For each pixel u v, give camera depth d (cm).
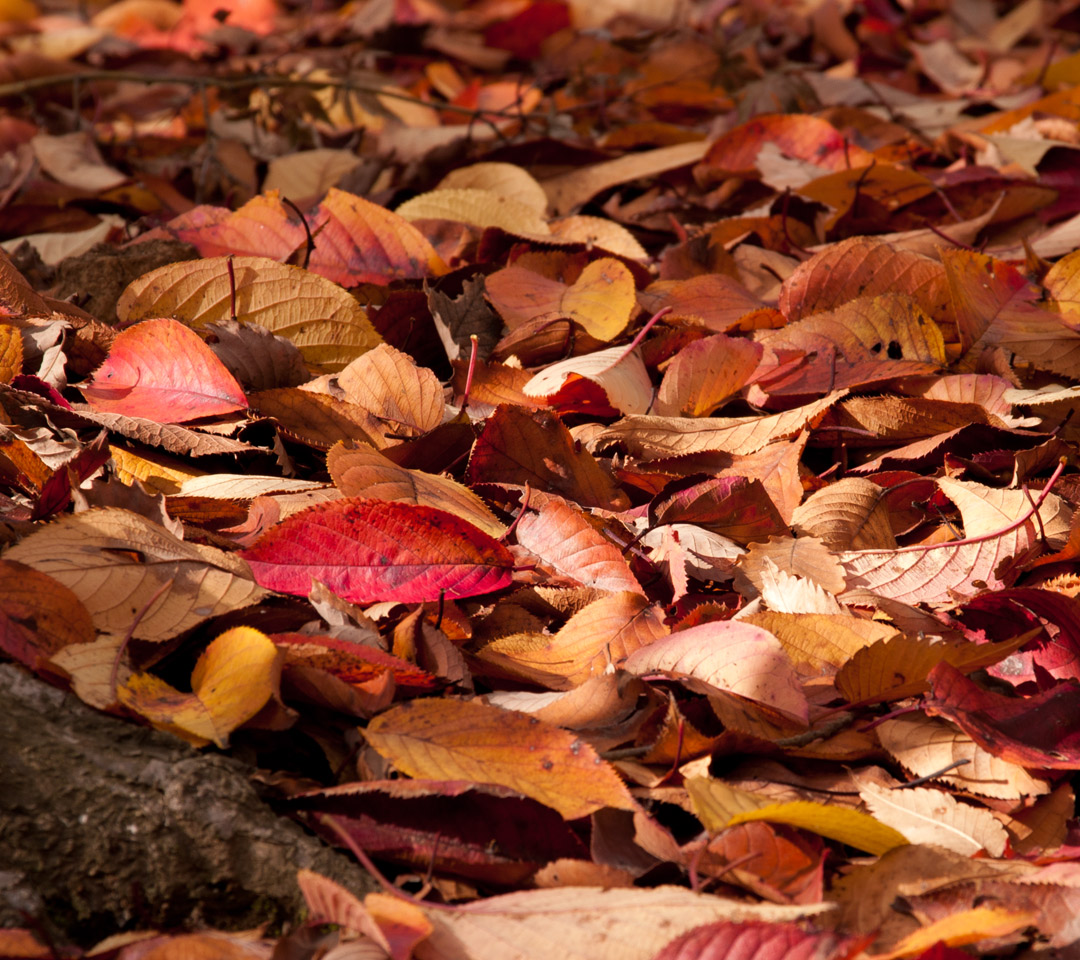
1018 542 180
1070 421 189
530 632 176
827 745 171
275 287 194
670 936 161
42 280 202
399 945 160
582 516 178
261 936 163
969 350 195
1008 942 163
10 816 163
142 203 252
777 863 165
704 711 172
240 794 165
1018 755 168
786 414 186
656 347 194
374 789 166
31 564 169
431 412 187
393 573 175
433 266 203
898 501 185
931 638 172
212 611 170
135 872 163
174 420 185
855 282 199
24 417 183
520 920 162
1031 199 223
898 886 165
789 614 174
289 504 178
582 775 166
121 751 165
